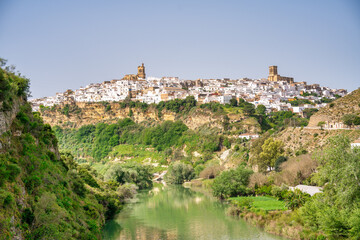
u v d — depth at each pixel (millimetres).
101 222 110688
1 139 75375
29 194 75875
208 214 137625
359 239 81500
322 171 93188
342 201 87500
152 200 176125
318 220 92000
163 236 109750
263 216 117062
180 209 150625
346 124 178250
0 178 66812
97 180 170750
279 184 152875
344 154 88562
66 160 139750
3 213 62562
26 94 102625
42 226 69625
